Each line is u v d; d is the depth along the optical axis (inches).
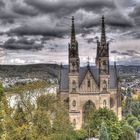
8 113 3353.8
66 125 4655.5
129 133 6983.3
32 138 3171.8
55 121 4313.5
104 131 5797.2
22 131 3139.8
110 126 6776.6
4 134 3147.1
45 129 3634.4
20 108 3442.4
